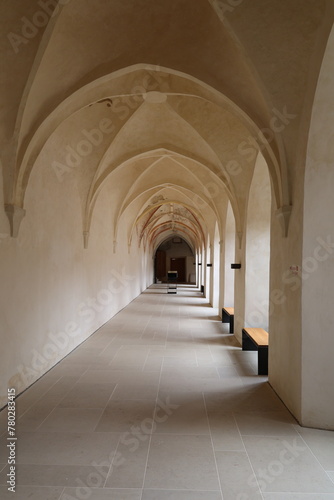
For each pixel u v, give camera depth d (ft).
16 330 16.90
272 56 13.94
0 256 15.46
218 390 18.03
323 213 13.78
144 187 41.37
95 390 17.85
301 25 12.94
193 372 20.90
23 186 16.94
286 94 14.61
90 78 16.90
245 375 20.44
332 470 11.08
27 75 14.37
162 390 17.94
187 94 20.17
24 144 16.39
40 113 16.67
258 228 26.68
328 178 13.66
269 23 13.21
